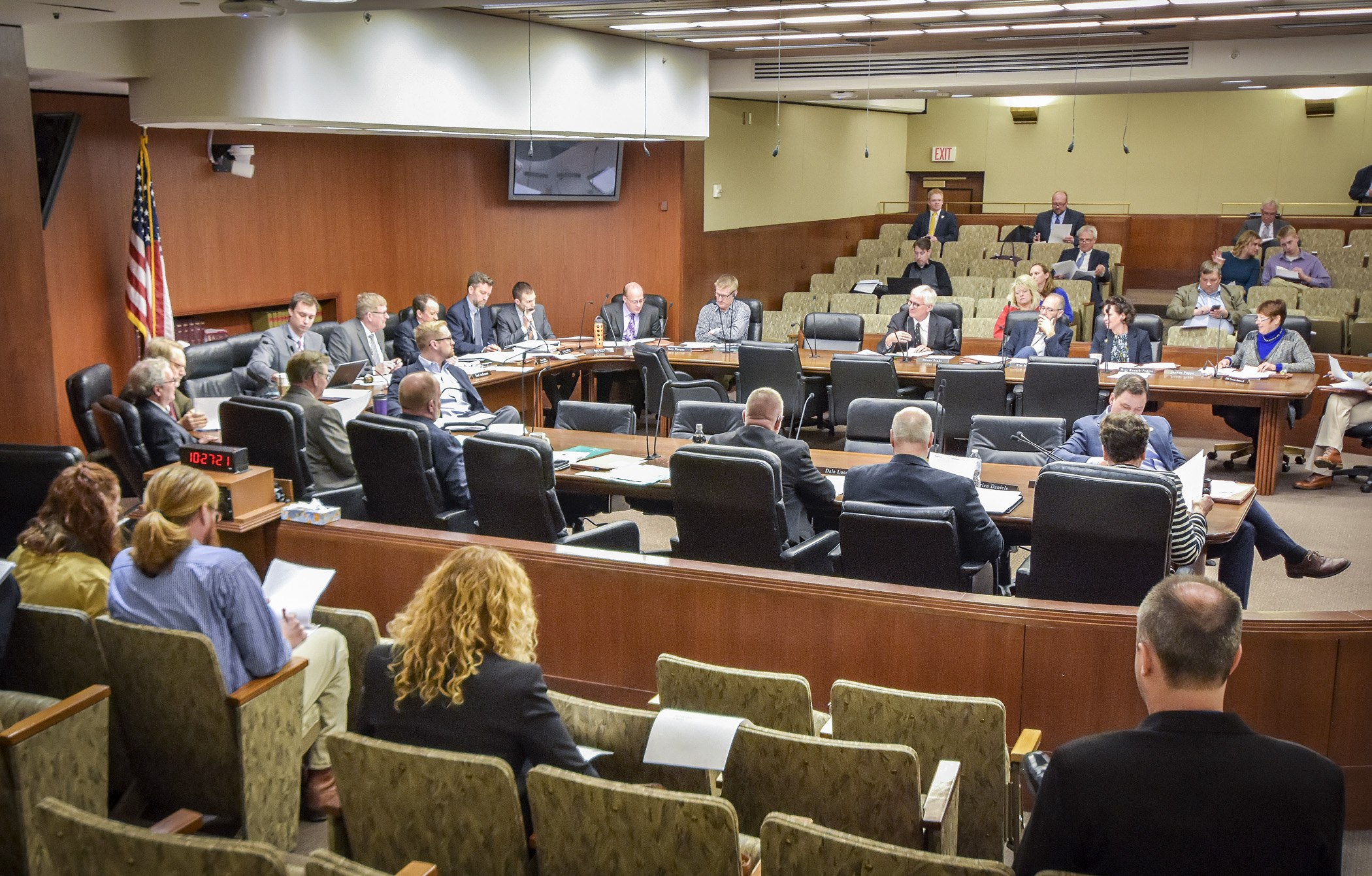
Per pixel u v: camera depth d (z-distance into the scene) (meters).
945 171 16.47
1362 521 6.94
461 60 7.80
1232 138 14.84
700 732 2.43
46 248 7.31
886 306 11.05
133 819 3.11
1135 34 9.38
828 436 9.22
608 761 2.64
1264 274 11.11
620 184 11.38
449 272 10.57
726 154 12.20
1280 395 7.30
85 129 7.51
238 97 6.83
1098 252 11.98
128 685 3.00
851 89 11.07
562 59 8.66
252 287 8.77
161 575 3.02
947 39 9.70
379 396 6.89
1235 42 9.74
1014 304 9.61
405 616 2.52
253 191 8.71
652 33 9.14
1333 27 8.87
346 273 9.63
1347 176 14.34
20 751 2.59
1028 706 3.51
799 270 13.88
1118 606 3.48
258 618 3.02
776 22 8.44
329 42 7.00
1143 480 3.77
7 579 3.03
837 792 2.38
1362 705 3.37
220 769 2.98
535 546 4.07
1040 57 10.43
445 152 10.36
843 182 15.03
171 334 7.72
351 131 7.96
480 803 2.27
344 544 4.23
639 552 4.97
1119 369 8.11
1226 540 4.40
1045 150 15.85
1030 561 4.11
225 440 5.32
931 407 5.94
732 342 9.58
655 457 5.52
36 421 5.66
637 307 9.70
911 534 3.98
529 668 2.40
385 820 2.38
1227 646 1.80
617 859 2.17
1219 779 1.75
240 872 1.93
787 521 4.69
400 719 2.44
